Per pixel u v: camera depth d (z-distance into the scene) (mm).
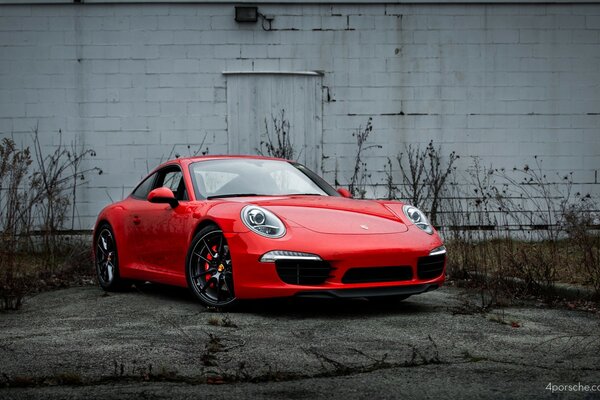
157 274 6055
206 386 3264
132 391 3191
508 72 11320
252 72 11148
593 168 11406
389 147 11250
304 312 5211
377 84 11242
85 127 11102
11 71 11047
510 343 4145
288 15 11156
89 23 11086
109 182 11117
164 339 4242
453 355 3838
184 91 11141
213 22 11133
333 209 5418
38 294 6578
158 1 11094
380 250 5000
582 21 11375
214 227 5324
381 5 11203
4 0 11016
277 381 3346
